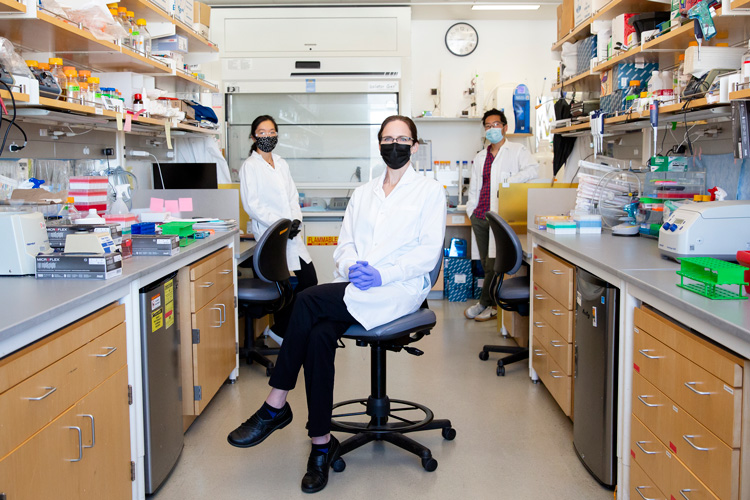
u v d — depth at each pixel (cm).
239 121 564
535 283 323
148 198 349
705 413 143
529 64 602
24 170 255
